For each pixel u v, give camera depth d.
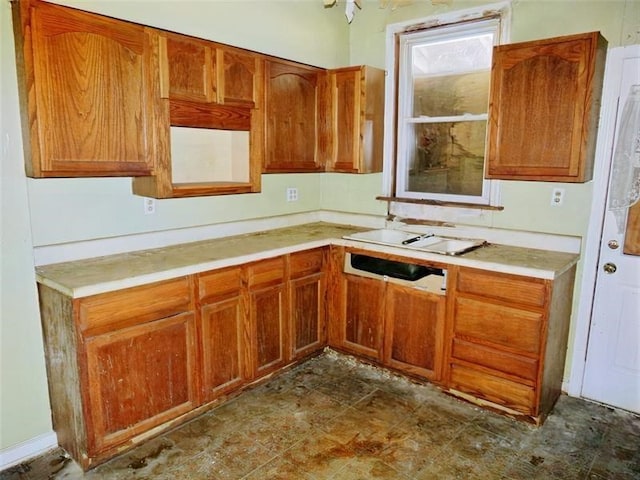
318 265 3.02
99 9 2.18
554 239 2.66
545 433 2.31
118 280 1.94
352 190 3.58
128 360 2.04
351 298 3.03
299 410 2.51
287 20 3.11
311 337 3.06
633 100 2.34
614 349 2.55
